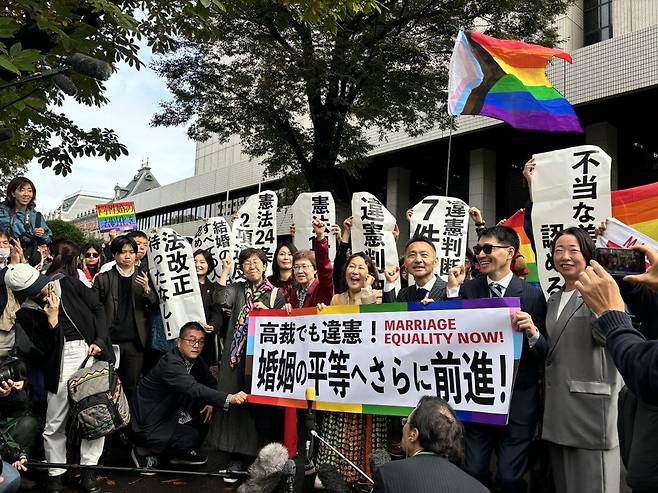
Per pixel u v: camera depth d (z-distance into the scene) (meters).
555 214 4.72
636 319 3.45
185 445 5.36
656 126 19.36
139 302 5.95
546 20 13.10
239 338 5.24
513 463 3.63
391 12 12.91
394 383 4.10
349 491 4.34
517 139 21.27
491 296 3.99
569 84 17.48
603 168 4.56
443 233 6.10
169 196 43.56
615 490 3.30
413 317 4.05
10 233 6.82
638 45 16.09
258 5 12.69
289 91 13.93
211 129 15.30
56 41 4.95
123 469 4.21
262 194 8.43
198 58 14.67
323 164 15.04
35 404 5.06
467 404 3.72
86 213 65.69
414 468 2.46
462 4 12.53
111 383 4.78
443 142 21.88
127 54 6.03
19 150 6.40
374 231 6.40
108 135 6.66
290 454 4.80
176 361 5.14
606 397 3.30
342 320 4.44
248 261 5.44
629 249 2.66
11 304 5.03
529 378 3.72
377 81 13.42
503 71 6.05
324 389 4.44
